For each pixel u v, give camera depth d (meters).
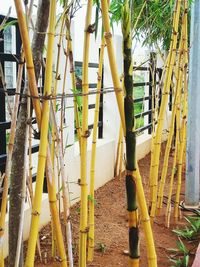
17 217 1.31
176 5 2.50
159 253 2.47
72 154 3.25
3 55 2.35
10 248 1.33
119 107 1.02
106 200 3.50
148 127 5.71
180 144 3.00
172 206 3.37
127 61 0.93
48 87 1.03
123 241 2.61
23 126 1.25
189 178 3.34
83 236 1.88
